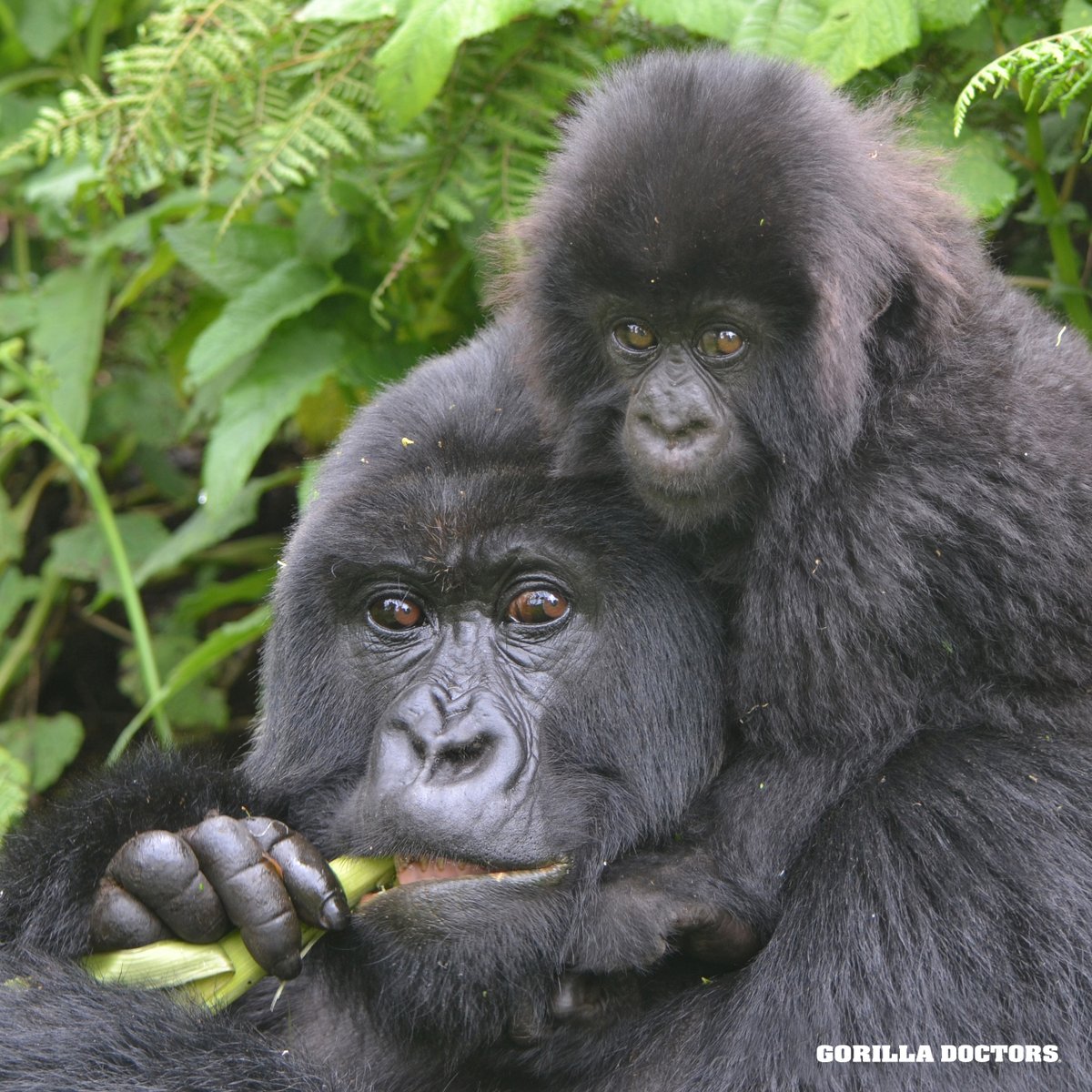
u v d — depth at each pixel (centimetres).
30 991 899
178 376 1647
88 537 1642
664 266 908
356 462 972
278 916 848
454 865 877
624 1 1270
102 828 977
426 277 1482
